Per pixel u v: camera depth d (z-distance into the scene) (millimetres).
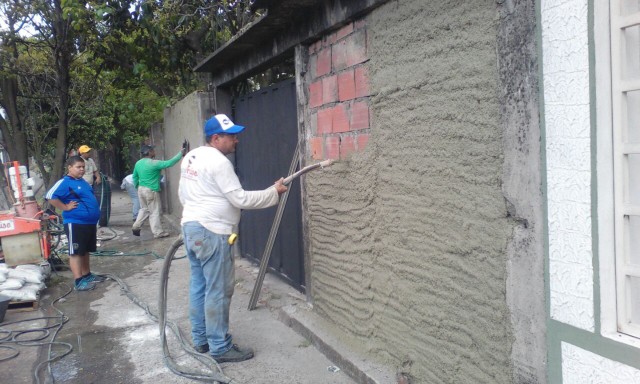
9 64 13008
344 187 4156
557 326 2262
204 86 10914
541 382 2379
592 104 2043
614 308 2074
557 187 2215
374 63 3613
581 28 2061
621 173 2021
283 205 5477
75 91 14828
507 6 2424
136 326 5422
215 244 4109
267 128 6359
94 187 12164
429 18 3002
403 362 3537
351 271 4141
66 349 4863
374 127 3684
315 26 4340
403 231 3424
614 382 2043
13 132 13594
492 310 2672
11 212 7164
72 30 12297
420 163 3186
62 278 7559
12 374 4414
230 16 9617
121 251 9344
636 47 2023
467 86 2725
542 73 2242
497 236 2594
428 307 3223
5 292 6004
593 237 2078
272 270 6535
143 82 12961
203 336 4508
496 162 2568
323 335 4391
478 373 2814
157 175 10469
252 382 3941
